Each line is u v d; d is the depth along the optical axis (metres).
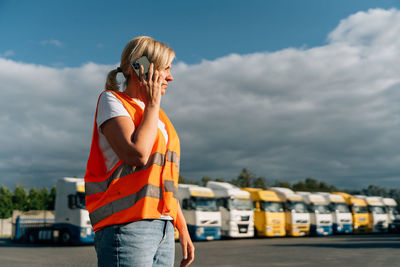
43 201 37.00
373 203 30.17
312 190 76.81
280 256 11.97
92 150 1.42
